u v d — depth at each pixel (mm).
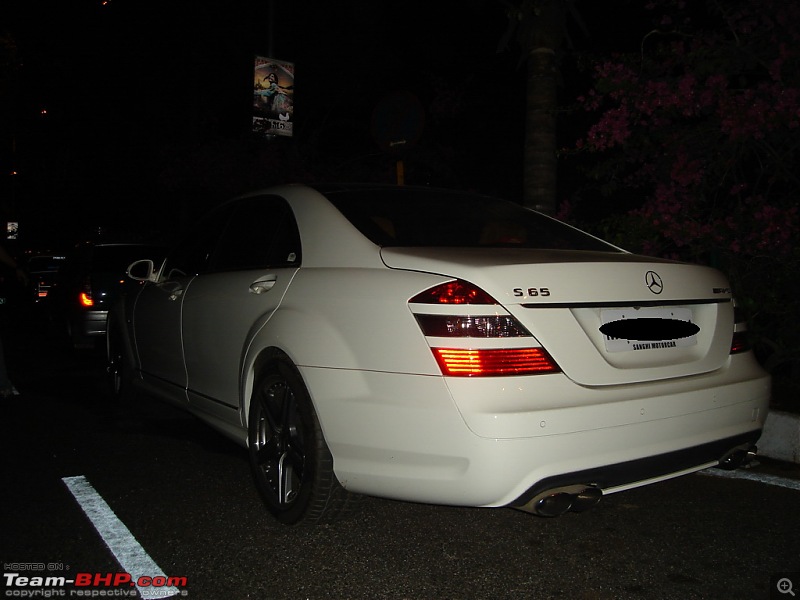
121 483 4512
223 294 4441
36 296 14711
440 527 3852
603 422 3062
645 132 6844
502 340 2988
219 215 5141
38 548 3561
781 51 5938
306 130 16938
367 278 3439
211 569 3346
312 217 4039
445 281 3148
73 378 8188
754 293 6238
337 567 3371
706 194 6773
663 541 3652
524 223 4449
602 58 7148
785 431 4844
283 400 3795
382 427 3170
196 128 17672
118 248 9805
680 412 3303
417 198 4402
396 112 7730
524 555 3508
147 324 5660
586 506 3172
